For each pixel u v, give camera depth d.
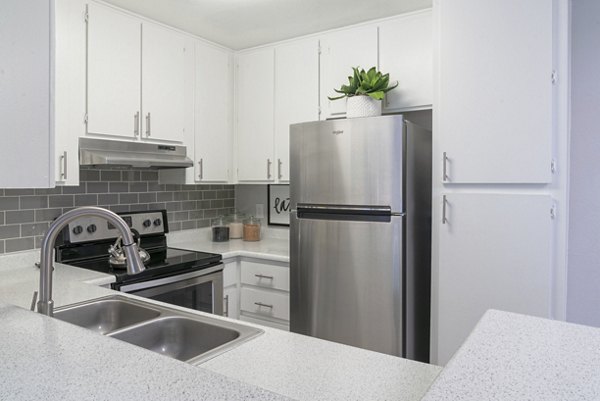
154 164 2.44
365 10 2.44
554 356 0.72
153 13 2.46
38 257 2.27
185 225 3.17
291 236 2.42
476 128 1.90
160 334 1.32
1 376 0.66
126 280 2.05
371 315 2.14
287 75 2.90
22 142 0.83
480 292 1.91
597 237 2.08
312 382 0.88
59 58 2.10
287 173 2.90
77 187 2.47
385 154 2.11
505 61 1.83
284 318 2.66
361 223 2.16
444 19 1.97
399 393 0.83
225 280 2.75
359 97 2.36
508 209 1.84
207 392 0.61
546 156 1.76
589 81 2.08
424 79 2.41
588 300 2.11
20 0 0.82
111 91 2.32
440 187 2.03
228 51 3.09
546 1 1.75
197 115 2.84
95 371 0.68
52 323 0.93
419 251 2.31
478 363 0.70
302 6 2.38
